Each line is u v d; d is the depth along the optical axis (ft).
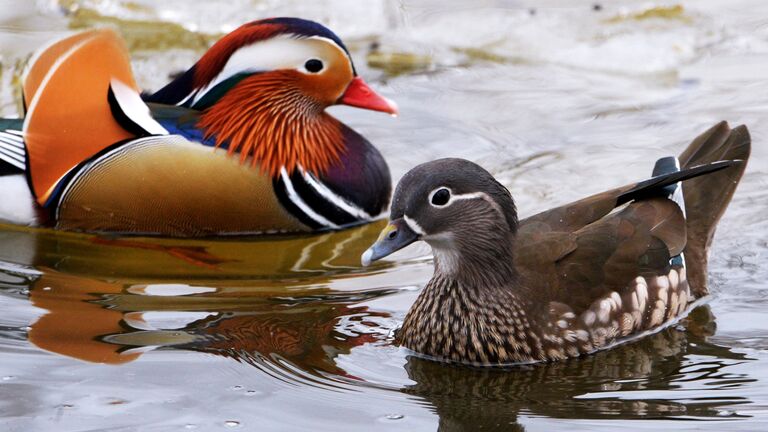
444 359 34.55
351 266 41.11
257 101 44.55
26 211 43.83
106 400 31.19
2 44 57.26
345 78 45.42
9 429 29.63
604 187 45.19
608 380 33.09
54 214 43.68
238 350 34.17
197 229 43.68
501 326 34.17
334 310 37.19
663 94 53.98
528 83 55.52
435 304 34.73
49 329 35.19
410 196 33.83
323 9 62.54
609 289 35.40
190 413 30.68
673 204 38.17
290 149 44.39
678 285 36.91
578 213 37.27
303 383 32.45
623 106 52.80
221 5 62.54
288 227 44.29
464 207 33.96
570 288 35.06
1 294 37.70
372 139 50.11
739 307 37.63
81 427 29.86
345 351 34.50
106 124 42.98
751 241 41.88
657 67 56.95
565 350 34.53
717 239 42.11
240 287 38.91
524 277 34.94
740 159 40.83
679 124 50.62
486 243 34.19
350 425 30.37
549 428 30.14
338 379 32.81
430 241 34.30
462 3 63.82
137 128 43.11
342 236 44.39
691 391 32.19
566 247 35.76
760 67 56.18
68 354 33.63
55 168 43.27
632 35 59.57
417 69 57.11
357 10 62.23
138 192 42.98
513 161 47.85
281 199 43.86
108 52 42.88
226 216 43.50
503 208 34.47
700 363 33.96
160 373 32.71
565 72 56.70
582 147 48.93
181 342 34.58
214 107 44.55
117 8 61.87
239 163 43.55
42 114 42.91
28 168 43.39
